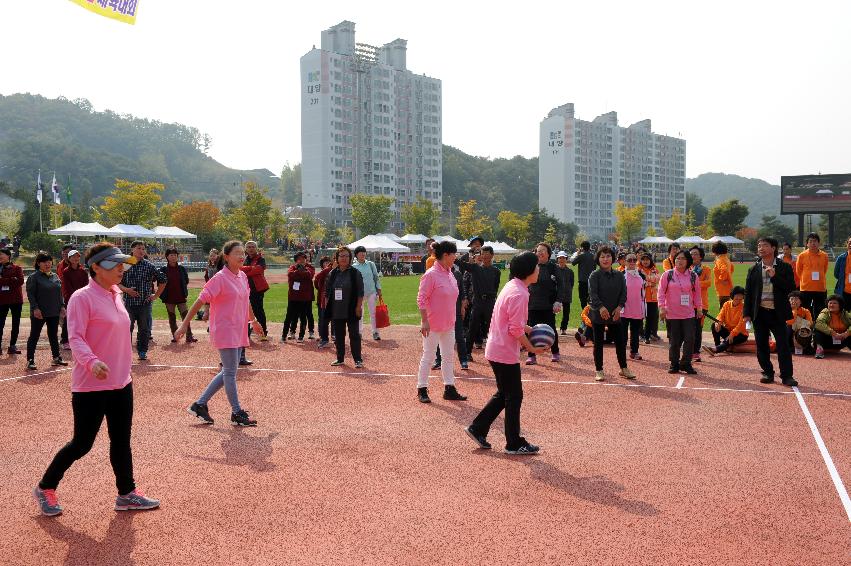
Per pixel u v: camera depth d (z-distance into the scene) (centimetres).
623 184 19862
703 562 407
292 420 764
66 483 555
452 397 871
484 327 1252
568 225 15162
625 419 764
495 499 513
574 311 2180
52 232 4947
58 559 418
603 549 425
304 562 410
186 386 971
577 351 1301
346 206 14862
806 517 477
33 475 580
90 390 473
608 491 530
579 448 650
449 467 592
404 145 16388
